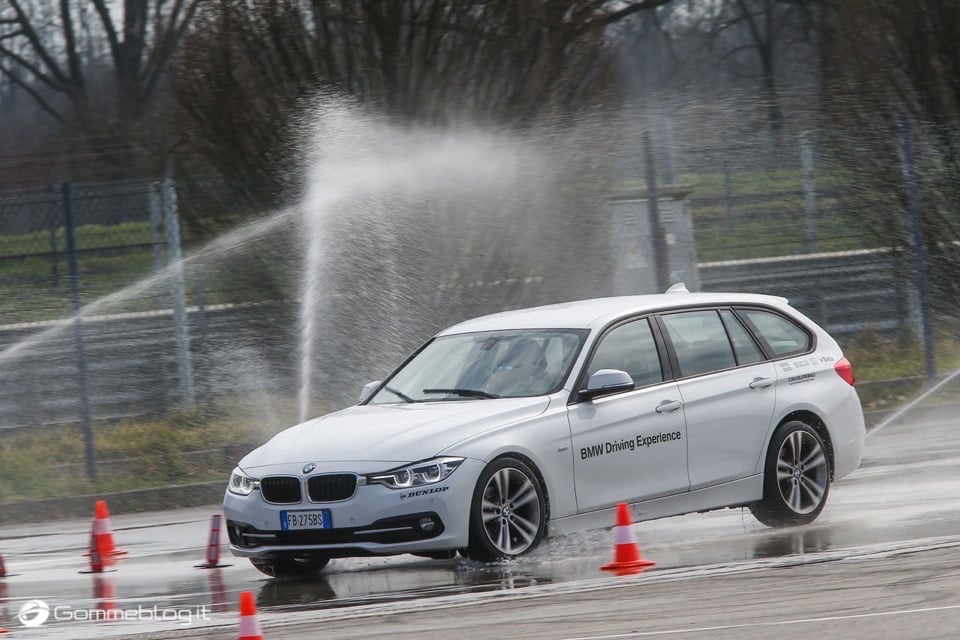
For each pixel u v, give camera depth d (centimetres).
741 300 3981
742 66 14675
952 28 7112
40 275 6334
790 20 10431
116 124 7412
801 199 7112
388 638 2559
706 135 6981
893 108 7219
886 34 7188
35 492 5472
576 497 3450
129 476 5675
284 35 6356
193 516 5066
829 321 7131
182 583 3512
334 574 3525
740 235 7025
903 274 7175
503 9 6378
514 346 3728
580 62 6531
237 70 6419
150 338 6394
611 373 3491
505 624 2620
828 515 3969
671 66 14662
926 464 4944
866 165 7194
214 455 5884
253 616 2512
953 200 7238
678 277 6831
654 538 3747
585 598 2838
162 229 6438
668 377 3703
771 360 3922
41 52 14300
